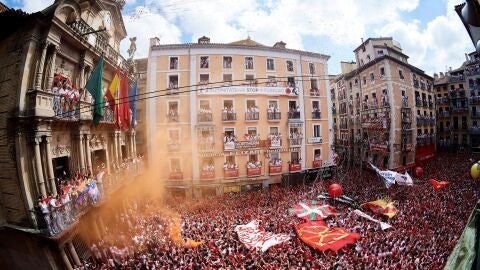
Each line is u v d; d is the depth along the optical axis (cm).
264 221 2378
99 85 1597
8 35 1518
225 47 3672
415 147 4675
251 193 3478
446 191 3055
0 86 1499
